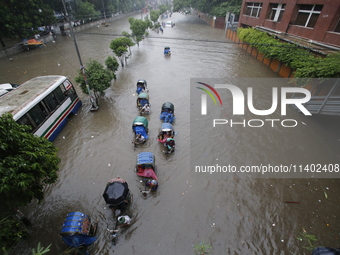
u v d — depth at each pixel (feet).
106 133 37.14
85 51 86.89
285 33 61.52
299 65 44.39
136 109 44.60
